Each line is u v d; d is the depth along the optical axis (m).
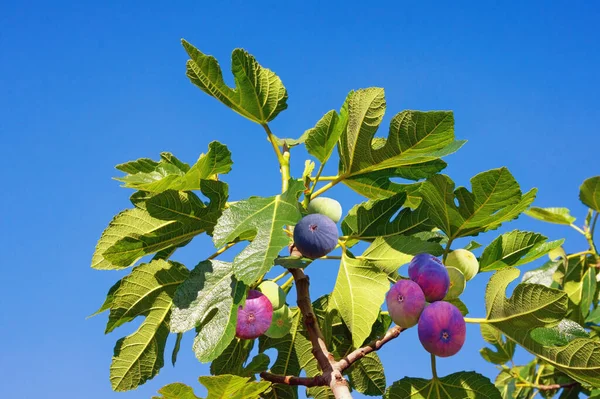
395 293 1.20
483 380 1.28
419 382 1.30
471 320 1.29
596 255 1.92
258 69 1.33
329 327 1.28
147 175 1.29
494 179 1.26
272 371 1.37
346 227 1.41
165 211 1.28
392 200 1.35
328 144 1.32
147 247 1.31
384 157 1.33
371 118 1.32
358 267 1.27
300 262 1.24
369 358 1.37
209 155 1.28
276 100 1.35
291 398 1.37
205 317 1.23
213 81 1.33
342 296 1.26
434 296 1.21
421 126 1.29
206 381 1.18
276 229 1.21
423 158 1.33
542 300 1.24
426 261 1.22
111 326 1.31
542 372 1.92
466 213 1.30
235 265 1.19
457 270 1.25
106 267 1.33
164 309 1.32
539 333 1.26
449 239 1.33
